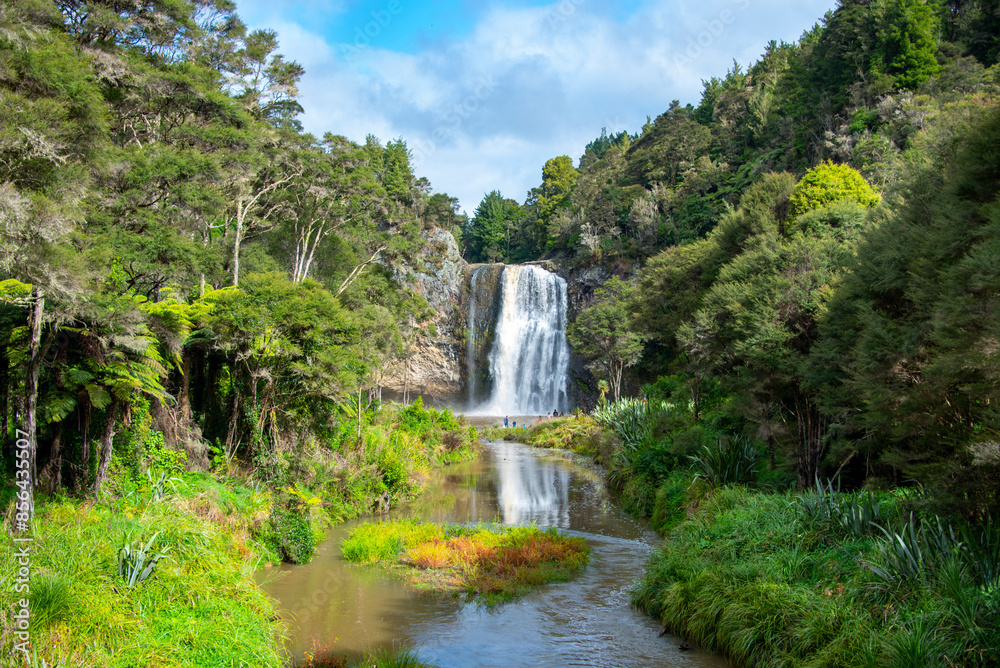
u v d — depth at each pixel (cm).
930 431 1080
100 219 1695
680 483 1870
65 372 1327
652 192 7319
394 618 1129
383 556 1499
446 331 6819
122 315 1295
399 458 2398
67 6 2173
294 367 1866
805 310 1647
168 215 2081
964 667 712
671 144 7988
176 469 1616
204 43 3378
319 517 1758
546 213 9631
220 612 942
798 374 1548
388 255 4009
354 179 3438
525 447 4372
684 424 2389
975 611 779
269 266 3259
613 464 2677
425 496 2370
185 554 1056
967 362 909
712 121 9044
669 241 6525
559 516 2023
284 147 3025
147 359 1455
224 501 1489
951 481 976
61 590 805
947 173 1268
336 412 2267
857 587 930
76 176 1255
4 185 1062
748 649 903
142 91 2286
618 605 1204
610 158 10144
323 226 3741
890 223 1400
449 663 945
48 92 1364
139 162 1895
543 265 7262
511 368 6806
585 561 1469
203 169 2100
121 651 772
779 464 1873
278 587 1291
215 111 2572
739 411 1953
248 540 1412
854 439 1544
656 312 3528
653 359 5353
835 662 783
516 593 1263
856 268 1427
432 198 7412
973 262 902
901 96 4966
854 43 6053
